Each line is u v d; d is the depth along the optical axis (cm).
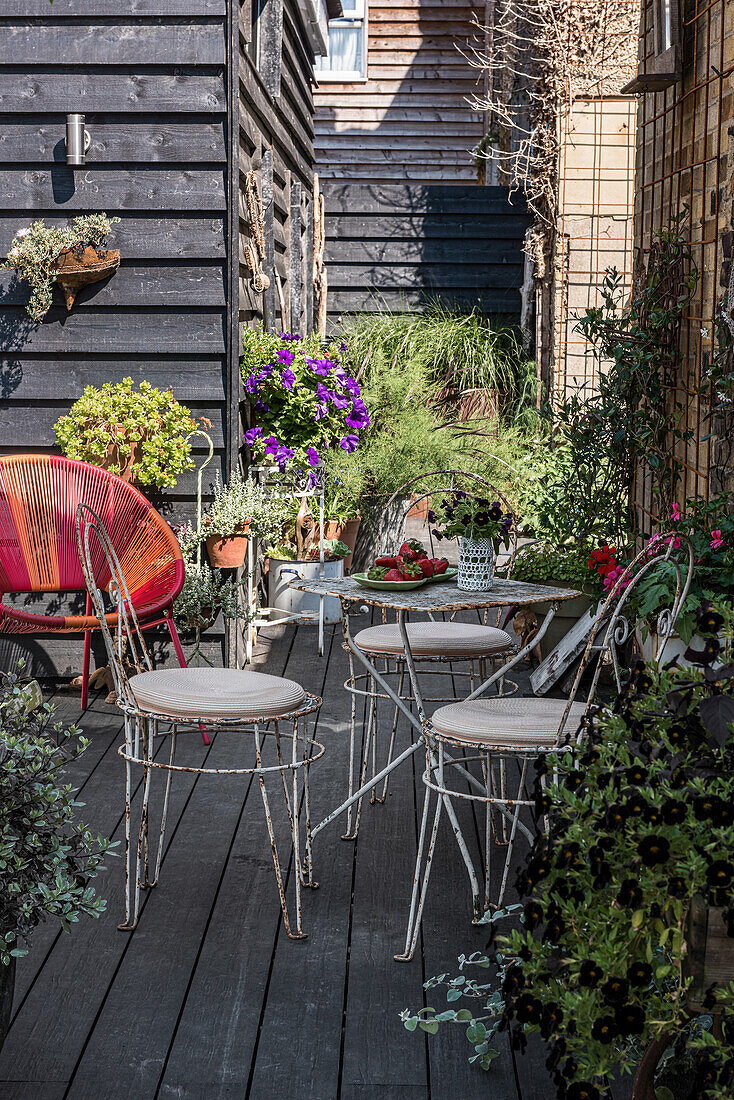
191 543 500
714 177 372
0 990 217
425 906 302
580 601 514
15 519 452
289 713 287
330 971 268
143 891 309
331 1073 228
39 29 484
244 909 299
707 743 195
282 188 736
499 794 381
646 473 474
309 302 854
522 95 952
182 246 496
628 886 175
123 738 438
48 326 503
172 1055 233
